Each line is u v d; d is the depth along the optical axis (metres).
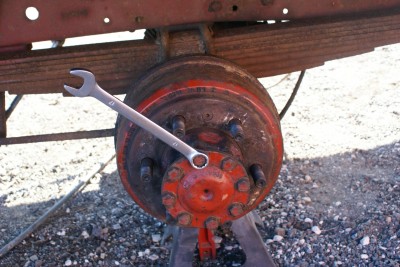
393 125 1.68
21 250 1.29
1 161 1.62
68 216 1.40
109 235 1.33
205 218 0.95
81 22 0.96
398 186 1.43
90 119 1.84
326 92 1.88
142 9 0.96
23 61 0.98
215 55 1.00
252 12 1.00
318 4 1.02
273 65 1.06
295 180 1.47
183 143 0.89
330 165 1.53
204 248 1.22
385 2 1.04
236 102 0.93
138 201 1.02
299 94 1.88
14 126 1.80
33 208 1.44
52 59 0.99
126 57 1.01
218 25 1.08
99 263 1.25
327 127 1.70
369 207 1.37
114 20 0.97
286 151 1.59
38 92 1.02
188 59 0.97
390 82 1.91
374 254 1.23
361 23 1.04
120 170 0.98
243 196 0.94
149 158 0.96
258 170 0.95
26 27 0.95
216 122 0.94
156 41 1.01
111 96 0.86
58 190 1.50
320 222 1.33
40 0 0.94
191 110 0.93
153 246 1.29
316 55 1.06
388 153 1.56
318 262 1.22
